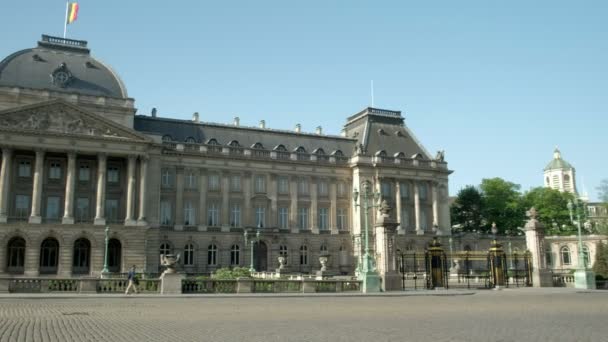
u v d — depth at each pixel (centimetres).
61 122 7112
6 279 3881
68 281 4031
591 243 10094
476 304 3162
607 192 9431
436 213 9725
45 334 1750
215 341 1591
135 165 7506
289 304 3153
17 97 7006
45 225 6856
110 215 7681
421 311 2672
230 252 8412
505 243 10406
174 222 8181
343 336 1706
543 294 4184
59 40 7775
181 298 3650
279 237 8700
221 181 8569
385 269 4441
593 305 3078
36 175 6962
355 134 10181
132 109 7619
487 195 11856
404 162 9644
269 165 8894
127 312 2584
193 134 8625
